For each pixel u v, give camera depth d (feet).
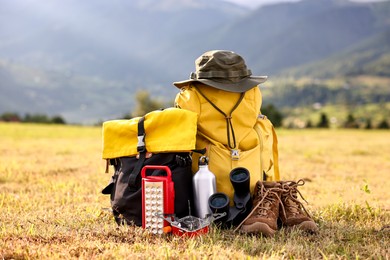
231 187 8.34
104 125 8.56
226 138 8.52
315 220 8.63
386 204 10.55
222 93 8.57
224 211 7.73
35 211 9.43
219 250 6.76
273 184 8.10
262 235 7.59
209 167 8.41
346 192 11.95
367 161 20.98
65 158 21.03
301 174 15.74
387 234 7.84
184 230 7.43
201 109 8.57
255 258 6.46
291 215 7.98
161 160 8.05
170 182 7.66
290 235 7.62
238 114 8.57
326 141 37.58
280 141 37.40
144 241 7.23
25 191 12.06
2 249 6.64
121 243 7.09
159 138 8.09
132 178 8.00
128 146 8.31
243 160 8.46
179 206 7.93
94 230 7.77
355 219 8.89
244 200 7.97
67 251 6.65
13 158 20.56
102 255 6.47
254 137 8.68
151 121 8.16
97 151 25.44
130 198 8.01
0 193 11.50
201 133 8.54
